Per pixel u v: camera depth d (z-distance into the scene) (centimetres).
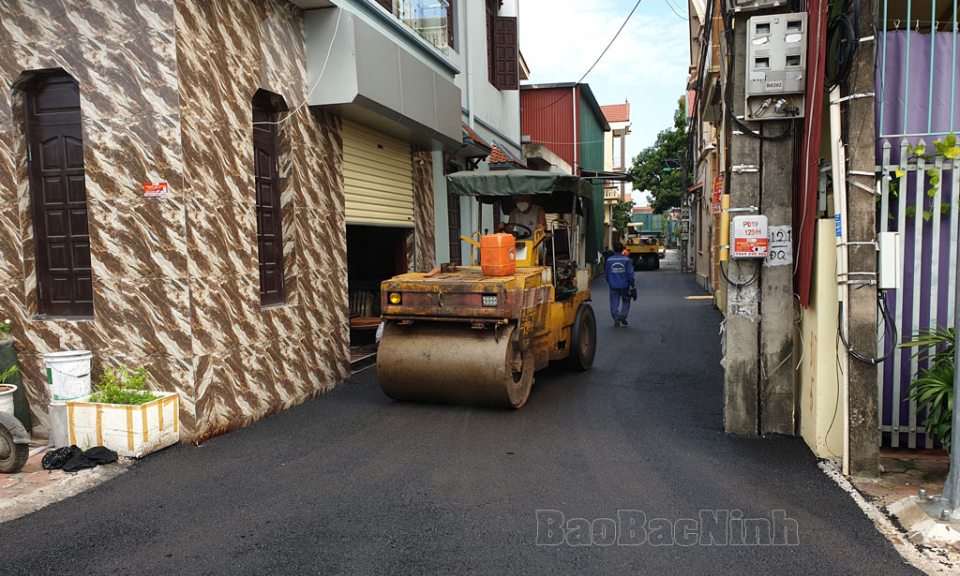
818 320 507
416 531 392
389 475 490
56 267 609
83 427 541
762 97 544
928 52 485
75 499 450
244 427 627
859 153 454
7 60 587
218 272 598
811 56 518
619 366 935
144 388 575
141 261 568
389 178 983
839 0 504
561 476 483
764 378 575
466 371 652
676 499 436
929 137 481
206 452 550
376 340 1069
